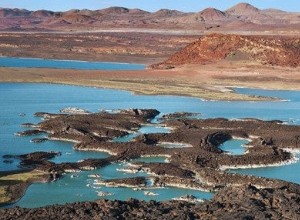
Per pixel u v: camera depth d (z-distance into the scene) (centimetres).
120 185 4775
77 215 3572
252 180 4794
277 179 4816
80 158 5659
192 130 6694
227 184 4809
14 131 6888
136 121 7444
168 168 5150
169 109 8788
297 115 8444
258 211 3600
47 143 6300
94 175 5056
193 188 4719
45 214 3609
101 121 7156
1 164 5362
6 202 4319
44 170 5103
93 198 4453
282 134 6631
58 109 8544
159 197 4491
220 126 7138
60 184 4809
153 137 6331
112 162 5478
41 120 7606
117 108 8738
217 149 5988
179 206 3816
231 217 3475
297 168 5475
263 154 5684
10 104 8956
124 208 3716
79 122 7050
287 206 3700
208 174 5000
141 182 4819
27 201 4378
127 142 6075
